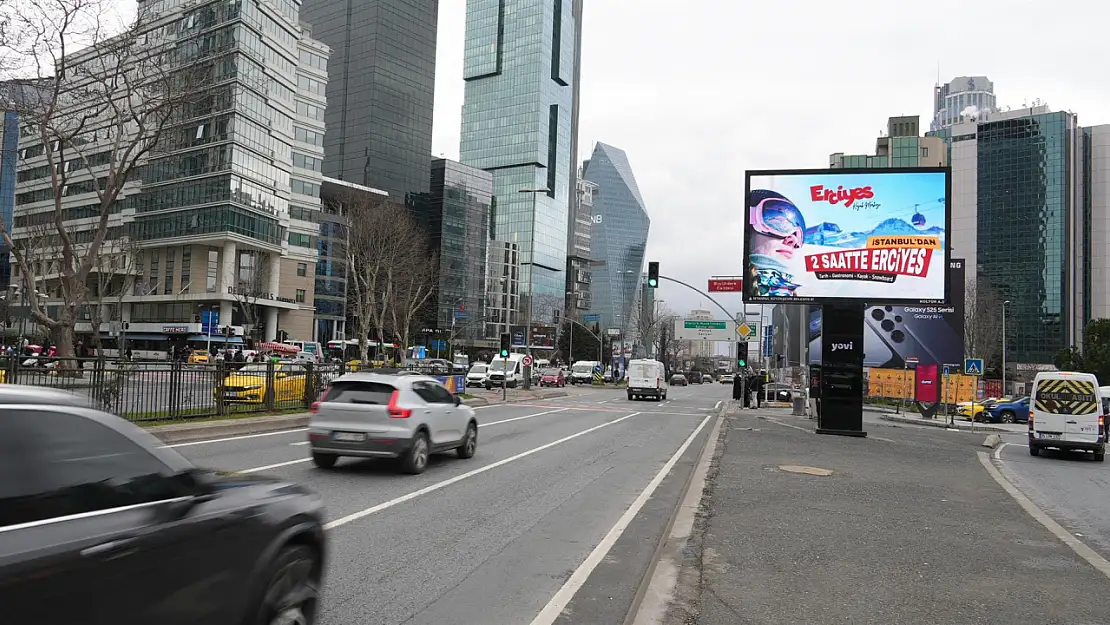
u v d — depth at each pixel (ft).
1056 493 40.52
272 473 36.94
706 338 221.66
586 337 358.84
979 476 42.96
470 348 398.01
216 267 234.17
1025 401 119.24
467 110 501.15
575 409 104.32
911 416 122.72
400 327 281.13
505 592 18.85
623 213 584.40
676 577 20.21
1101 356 224.53
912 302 69.87
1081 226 384.47
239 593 11.75
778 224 73.00
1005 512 31.22
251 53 212.64
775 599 18.34
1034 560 22.86
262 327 251.39
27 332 215.10
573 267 532.32
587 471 41.39
